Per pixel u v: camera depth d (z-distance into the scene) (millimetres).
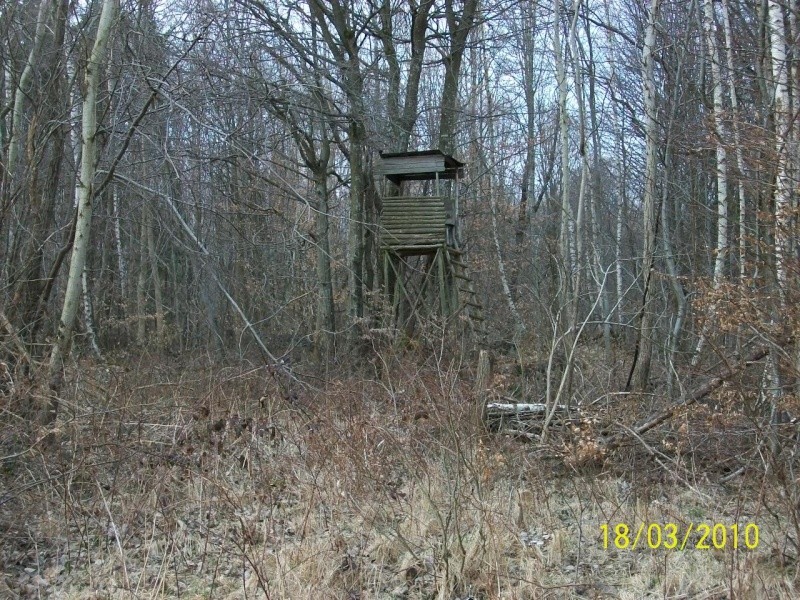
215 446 7750
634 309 13625
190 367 12359
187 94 9133
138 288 20641
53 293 12906
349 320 16062
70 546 6398
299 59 14391
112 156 11320
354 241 17109
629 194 23047
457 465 6191
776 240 6477
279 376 9797
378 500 6992
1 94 10625
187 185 10070
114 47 9828
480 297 21250
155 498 6723
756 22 11922
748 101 12836
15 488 6547
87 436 7523
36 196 9359
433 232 16484
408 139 19312
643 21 16625
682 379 9516
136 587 5637
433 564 5840
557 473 7973
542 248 21609
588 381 11305
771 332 6168
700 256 13914
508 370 12156
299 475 7523
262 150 11352
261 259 17547
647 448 7383
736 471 7152
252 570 5941
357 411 8430
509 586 5453
